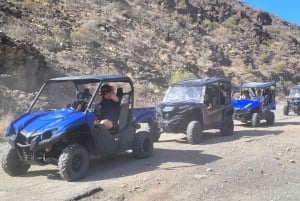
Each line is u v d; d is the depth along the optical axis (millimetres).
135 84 31516
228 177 10047
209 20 59094
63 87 23297
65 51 30766
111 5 45875
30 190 8617
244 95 21172
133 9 48812
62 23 35031
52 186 8891
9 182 9281
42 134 9000
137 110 13289
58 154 9688
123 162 11156
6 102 18016
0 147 12320
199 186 9227
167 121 14594
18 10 32500
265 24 72625
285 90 51562
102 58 32750
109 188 8789
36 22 32844
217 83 16016
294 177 10555
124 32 40844
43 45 29812
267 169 11125
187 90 15586
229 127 16531
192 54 45312
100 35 36844
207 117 15188
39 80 22812
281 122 22734
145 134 11680
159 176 9750
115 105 10898
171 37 45875
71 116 9492
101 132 9992
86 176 9695
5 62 21266
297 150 13844
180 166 10766
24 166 9914
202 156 12094
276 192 9180
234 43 56094
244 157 12273
